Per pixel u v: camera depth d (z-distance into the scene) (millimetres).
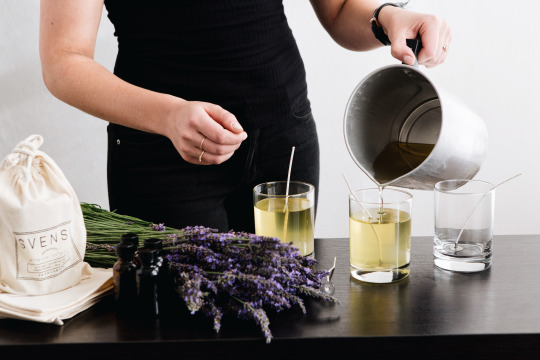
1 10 2311
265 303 1074
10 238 1090
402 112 1316
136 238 1082
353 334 991
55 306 1056
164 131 1251
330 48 2434
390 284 1165
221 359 992
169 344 984
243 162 1578
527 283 1148
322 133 2527
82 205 1319
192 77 1499
